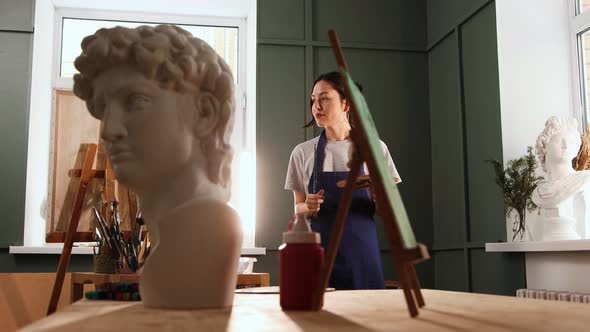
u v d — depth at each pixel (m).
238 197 4.29
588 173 3.00
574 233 3.07
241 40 4.62
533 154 3.41
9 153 3.87
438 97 4.30
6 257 3.77
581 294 2.69
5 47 3.96
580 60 3.50
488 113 3.61
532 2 3.56
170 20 4.57
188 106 1.07
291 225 1.05
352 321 0.80
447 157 4.12
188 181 1.07
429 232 4.30
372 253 2.62
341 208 0.94
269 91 4.19
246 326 0.74
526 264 3.25
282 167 4.12
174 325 0.74
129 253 2.10
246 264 2.54
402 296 1.24
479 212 3.69
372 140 0.83
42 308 3.07
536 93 3.51
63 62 4.37
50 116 4.22
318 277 0.95
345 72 0.84
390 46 4.43
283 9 4.29
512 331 0.70
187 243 0.97
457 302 1.08
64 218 2.52
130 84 1.03
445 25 4.20
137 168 1.04
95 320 0.78
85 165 2.26
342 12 4.41
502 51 3.51
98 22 4.49
